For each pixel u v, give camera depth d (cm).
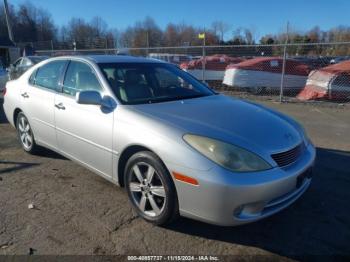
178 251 301
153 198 329
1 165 499
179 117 334
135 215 357
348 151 577
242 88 1402
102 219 350
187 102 388
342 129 740
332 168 493
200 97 420
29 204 380
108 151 366
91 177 455
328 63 1462
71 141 421
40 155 540
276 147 308
